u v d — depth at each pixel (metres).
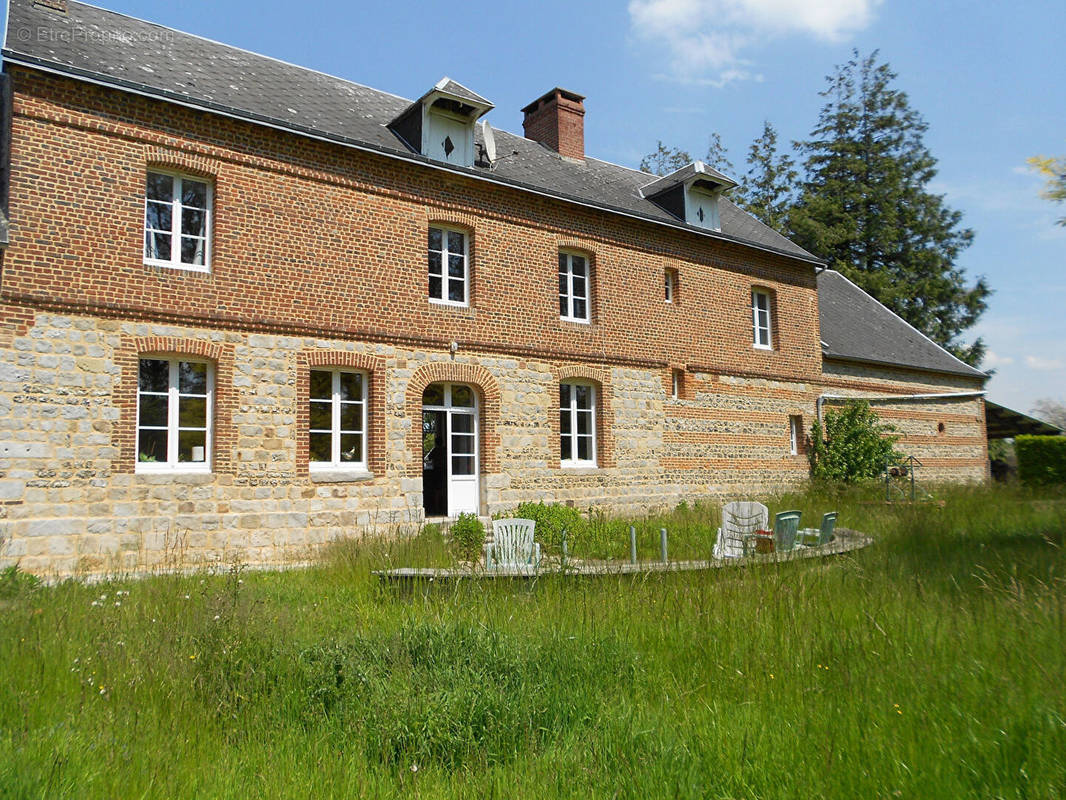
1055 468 24.28
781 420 20.56
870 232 37.53
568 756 4.28
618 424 17.05
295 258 12.77
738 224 21.64
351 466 13.35
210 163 12.05
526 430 15.47
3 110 12.02
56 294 10.59
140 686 5.18
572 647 5.82
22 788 3.70
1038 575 7.77
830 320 25.03
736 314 19.83
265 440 12.23
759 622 6.25
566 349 16.23
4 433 10.12
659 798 3.79
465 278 15.11
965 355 38.28
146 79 11.83
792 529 10.38
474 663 5.36
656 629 6.36
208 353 11.80
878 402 23.73
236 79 13.72
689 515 15.62
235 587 7.07
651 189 20.27
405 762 4.25
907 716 4.50
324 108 14.43
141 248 11.34
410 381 13.90
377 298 13.62
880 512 15.21
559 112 19.89
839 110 39.62
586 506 16.22
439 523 13.53
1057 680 4.96
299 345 12.70
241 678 5.25
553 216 16.31
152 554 11.04
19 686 5.16
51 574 9.98
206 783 3.99
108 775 3.99
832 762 4.06
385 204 13.89
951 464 25.84
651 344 17.81
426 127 14.62
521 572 8.15
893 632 5.91
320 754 4.31
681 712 4.88
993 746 4.12
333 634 6.41
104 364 10.90
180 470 11.63
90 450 10.70
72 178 10.84
